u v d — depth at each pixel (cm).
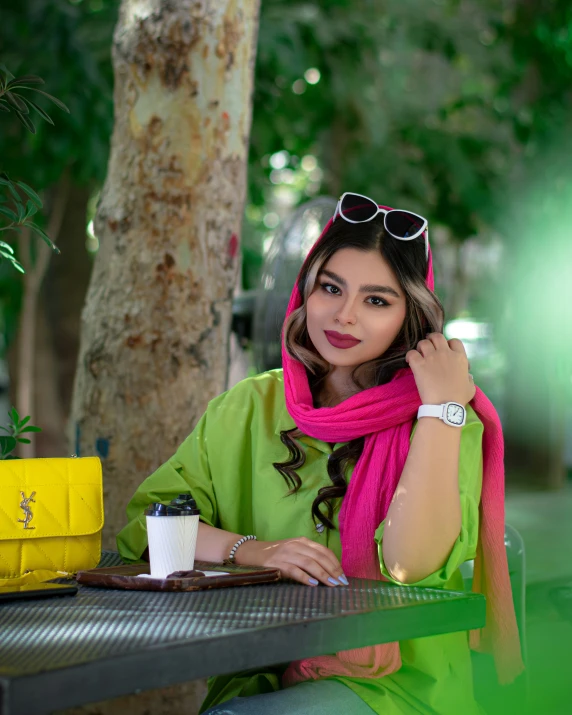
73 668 119
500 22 864
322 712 172
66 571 192
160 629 138
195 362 280
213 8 276
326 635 145
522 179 927
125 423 279
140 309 277
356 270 205
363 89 855
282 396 223
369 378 213
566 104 883
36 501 190
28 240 655
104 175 579
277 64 623
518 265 930
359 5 770
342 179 928
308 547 183
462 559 189
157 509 175
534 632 284
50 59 566
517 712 223
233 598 162
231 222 288
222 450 220
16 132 572
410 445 194
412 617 156
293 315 218
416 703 185
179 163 277
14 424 223
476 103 977
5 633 136
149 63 276
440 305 209
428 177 956
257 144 700
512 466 1015
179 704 278
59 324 723
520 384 995
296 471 209
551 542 593
